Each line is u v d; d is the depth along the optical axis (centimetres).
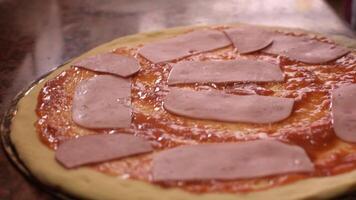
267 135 58
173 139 58
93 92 64
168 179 54
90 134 59
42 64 73
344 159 56
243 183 53
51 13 86
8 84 69
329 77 66
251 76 66
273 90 64
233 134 58
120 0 90
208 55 71
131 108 62
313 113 61
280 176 54
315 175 54
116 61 70
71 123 61
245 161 55
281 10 84
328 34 75
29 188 55
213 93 63
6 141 59
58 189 54
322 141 57
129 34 80
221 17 83
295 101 62
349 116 60
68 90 66
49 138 59
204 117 60
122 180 54
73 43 78
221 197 52
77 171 55
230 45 73
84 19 84
